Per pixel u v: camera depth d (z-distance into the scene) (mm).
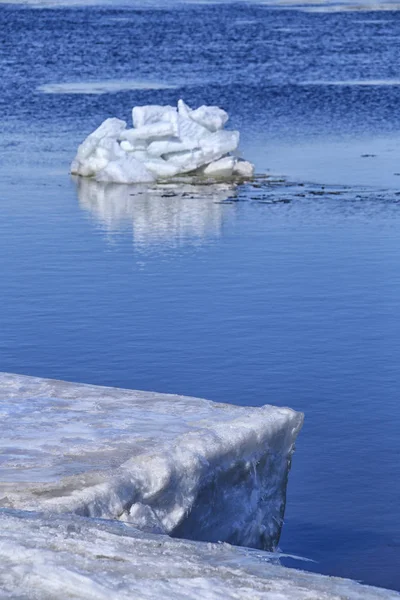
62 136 45750
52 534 6941
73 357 17594
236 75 71375
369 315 20078
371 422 14625
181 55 85938
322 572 10695
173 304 20953
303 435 14180
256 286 22359
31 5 185875
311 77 70812
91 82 66875
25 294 21750
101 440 9219
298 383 16234
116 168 36062
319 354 17656
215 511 9453
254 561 6828
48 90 62312
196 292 21906
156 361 17312
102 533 7082
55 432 9383
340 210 30734
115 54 87062
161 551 6848
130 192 34375
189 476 8953
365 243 26422
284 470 10633
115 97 59031
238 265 24281
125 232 28078
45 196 33312
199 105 56812
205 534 9367
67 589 6180
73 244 26594
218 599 6113
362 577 10625
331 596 6238
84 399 10367
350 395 15680
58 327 19344
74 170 37344
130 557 6633
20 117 51469
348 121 50781
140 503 8453
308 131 47656
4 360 17438
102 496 8141
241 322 19625
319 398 15570
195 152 37219
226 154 38656
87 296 21594
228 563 6734
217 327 19281
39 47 94125
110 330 19125
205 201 32656
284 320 19750
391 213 30219
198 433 9469
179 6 179625
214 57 84312
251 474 9922
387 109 54875
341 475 12977
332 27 124125
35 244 26594
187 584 6273
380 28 123562
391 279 22875
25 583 6242
